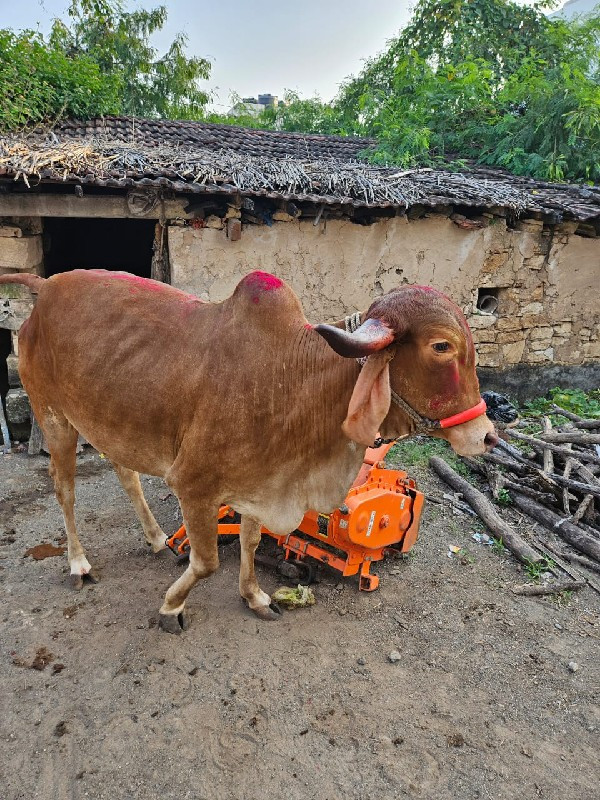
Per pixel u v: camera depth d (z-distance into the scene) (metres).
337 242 6.11
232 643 3.13
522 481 4.73
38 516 4.36
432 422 2.32
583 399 7.12
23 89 7.43
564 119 8.05
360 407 2.20
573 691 2.90
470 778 2.44
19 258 5.41
